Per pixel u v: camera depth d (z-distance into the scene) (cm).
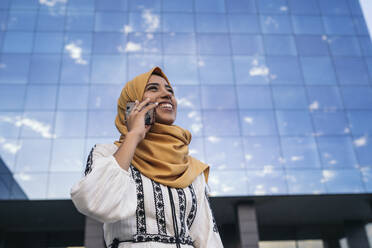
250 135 1495
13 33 1585
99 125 1461
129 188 144
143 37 1644
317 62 1653
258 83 1594
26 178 1346
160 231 145
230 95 1562
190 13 1714
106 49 1603
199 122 1504
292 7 1764
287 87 1594
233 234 1894
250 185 1420
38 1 1664
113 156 143
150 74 183
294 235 1984
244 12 1736
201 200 171
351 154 1482
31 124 1432
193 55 1630
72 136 1430
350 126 1532
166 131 173
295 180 1434
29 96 1480
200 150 1458
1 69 1513
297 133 1509
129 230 143
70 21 1639
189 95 1549
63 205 1429
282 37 1695
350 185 1433
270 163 1453
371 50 1689
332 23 1741
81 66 1559
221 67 1614
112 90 1528
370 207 1589
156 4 1717
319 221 1950
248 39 1681
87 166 153
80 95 1505
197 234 167
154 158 162
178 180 160
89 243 1341
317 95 1585
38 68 1533
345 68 1647
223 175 1427
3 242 1831
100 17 1661
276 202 1544
